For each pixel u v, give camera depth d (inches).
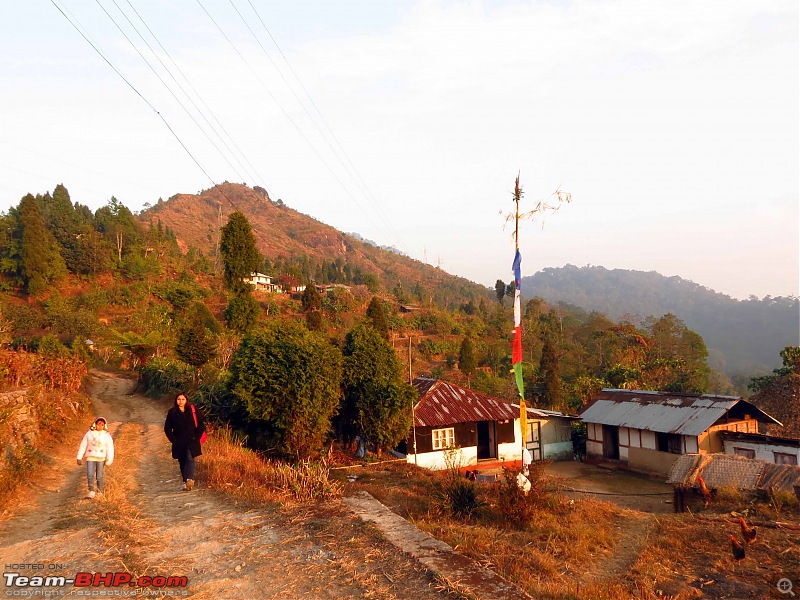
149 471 498.0
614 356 2439.7
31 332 1898.4
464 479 609.9
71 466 527.8
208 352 1234.6
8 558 252.2
